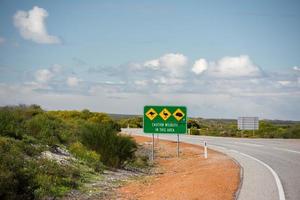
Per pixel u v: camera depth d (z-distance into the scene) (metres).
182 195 12.81
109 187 15.52
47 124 22.41
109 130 22.55
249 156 24.86
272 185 13.70
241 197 11.76
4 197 11.05
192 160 26.22
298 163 20.62
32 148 17.03
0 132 17.53
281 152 27.33
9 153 14.85
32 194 12.26
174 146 38.16
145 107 28.16
